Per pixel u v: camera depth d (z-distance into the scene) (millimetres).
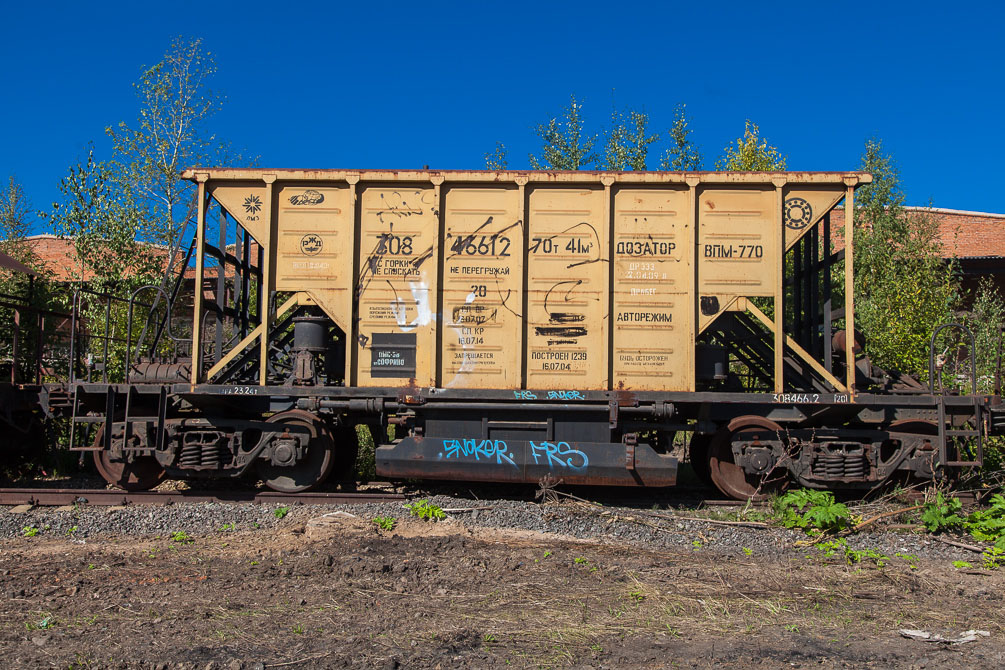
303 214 8758
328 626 4777
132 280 15898
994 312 14227
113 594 5387
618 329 8531
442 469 8477
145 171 18359
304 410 8805
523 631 4742
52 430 9914
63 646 4395
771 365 9539
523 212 8562
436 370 8555
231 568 6105
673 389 8492
